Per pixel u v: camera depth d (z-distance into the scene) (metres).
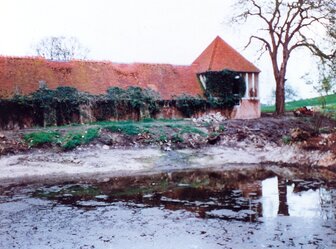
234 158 26.53
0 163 23.34
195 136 30.02
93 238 10.75
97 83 37.53
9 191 17.56
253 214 12.70
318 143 24.89
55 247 10.08
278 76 45.06
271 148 28.41
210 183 18.75
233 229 11.12
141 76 40.41
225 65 42.19
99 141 27.86
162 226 11.70
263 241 9.98
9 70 34.50
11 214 13.52
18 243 10.48
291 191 16.08
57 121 33.47
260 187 17.19
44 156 24.94
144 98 37.25
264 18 45.28
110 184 19.05
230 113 41.09
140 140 28.75
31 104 32.28
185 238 10.50
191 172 22.52
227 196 15.56
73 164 23.89
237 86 41.88
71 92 34.50
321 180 18.41
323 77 29.42
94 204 14.77
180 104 38.78
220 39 46.47
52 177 21.25
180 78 41.88
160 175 21.72
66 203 15.02
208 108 40.03
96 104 35.34
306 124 34.59
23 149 25.81
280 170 22.11
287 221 11.75
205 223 11.84
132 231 11.30
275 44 45.12
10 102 31.44
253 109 42.28
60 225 12.09
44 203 15.05
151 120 36.25
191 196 15.81
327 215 12.29
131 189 17.62
